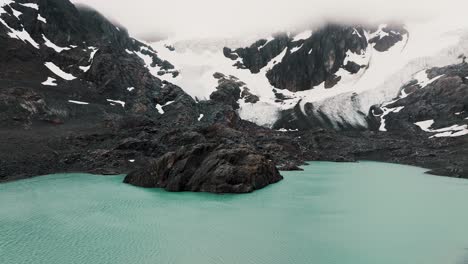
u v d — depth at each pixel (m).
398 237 30.56
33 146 65.75
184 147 57.34
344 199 46.41
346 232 32.00
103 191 49.09
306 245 28.34
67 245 27.36
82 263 23.84
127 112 101.75
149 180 54.06
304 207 41.81
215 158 54.50
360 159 103.88
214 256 25.67
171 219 35.59
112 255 25.45
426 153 95.06
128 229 31.92
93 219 34.91
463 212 39.62
